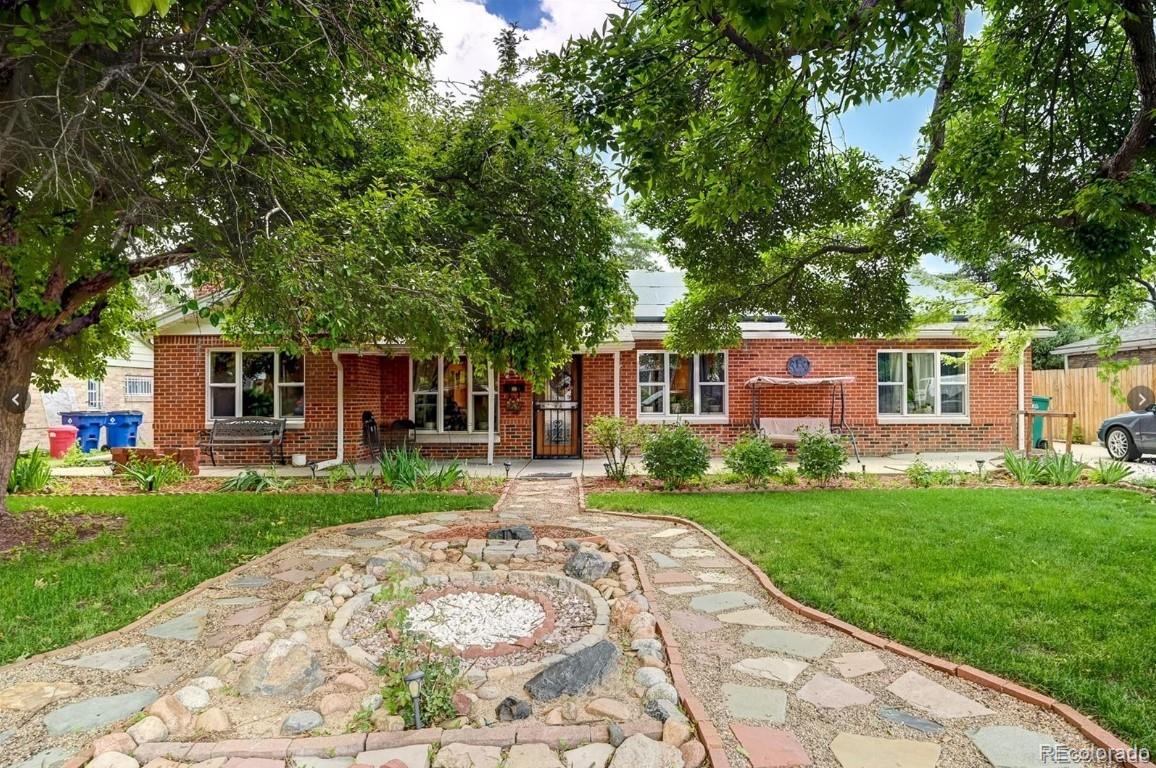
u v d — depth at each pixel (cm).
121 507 789
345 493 909
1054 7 469
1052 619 394
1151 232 456
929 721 285
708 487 946
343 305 473
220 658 336
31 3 319
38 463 958
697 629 396
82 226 480
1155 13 397
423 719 276
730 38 304
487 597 458
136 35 364
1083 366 1928
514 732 265
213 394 1287
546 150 630
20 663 346
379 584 470
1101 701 292
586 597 454
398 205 539
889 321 880
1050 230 502
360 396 1281
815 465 931
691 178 493
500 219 694
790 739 269
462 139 656
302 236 456
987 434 1396
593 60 336
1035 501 790
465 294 571
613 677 323
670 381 1385
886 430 1381
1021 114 541
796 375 1370
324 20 451
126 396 1950
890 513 714
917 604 423
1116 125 505
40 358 830
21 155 384
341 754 254
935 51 521
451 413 1370
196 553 570
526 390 1355
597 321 753
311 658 320
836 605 425
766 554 553
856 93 421
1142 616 397
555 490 941
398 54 552
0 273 569
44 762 253
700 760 252
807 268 869
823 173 680
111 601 445
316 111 494
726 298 886
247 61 392
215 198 495
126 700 304
